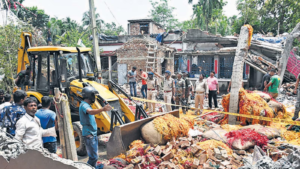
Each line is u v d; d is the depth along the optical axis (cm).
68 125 388
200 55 1808
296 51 1680
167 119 526
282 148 488
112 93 626
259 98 709
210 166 413
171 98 935
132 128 495
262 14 2711
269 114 664
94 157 420
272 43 1745
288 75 1513
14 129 403
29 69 683
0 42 1058
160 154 457
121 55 2058
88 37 2592
